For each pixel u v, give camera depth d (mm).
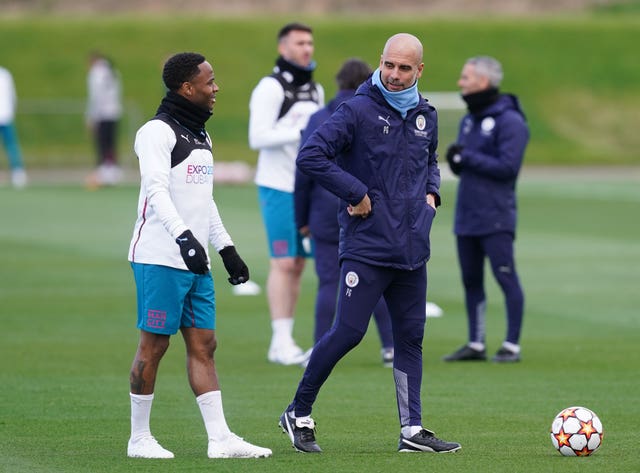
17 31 166875
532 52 170625
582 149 154125
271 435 29703
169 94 26281
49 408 32594
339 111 26891
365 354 42906
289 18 174875
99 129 114875
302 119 41219
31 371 38094
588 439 26688
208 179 26516
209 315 26781
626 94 165125
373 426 30766
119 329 46250
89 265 64250
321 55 165750
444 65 165750
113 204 97938
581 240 76938
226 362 40688
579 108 162250
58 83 158625
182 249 25203
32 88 157375
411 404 27578
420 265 27219
